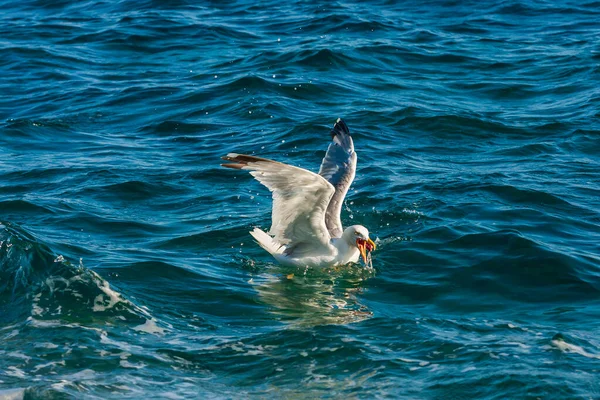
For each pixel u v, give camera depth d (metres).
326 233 13.99
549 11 32.25
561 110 22.56
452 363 10.78
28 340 11.46
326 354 11.10
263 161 12.08
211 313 12.54
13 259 13.39
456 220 15.77
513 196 17.02
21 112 23.34
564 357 10.80
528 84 24.62
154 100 23.89
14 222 15.73
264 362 10.98
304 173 12.40
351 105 23.02
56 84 25.62
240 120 22.23
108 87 25.16
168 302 12.80
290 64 26.27
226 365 10.91
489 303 12.83
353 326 11.96
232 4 34.31
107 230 15.66
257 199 17.33
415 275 13.90
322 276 13.99
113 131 21.91
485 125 21.50
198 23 31.28
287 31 30.09
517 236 14.73
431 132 21.20
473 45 28.39
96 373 10.66
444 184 17.61
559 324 11.97
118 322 12.02
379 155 19.61
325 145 20.30
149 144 20.80
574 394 9.97
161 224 16.05
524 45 28.39
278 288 13.49
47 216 16.09
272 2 34.25
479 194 17.06
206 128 21.78
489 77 25.34
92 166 19.06
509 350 11.05
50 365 10.80
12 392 10.12
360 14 31.67
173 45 29.12
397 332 11.73
